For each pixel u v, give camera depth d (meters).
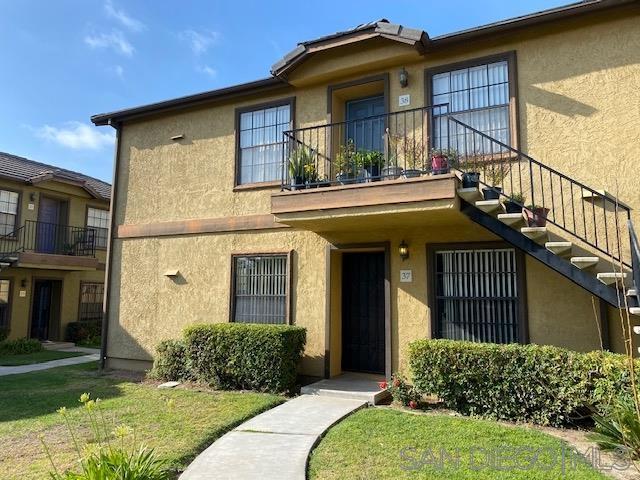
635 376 5.38
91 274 18.88
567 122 7.21
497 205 6.31
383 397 7.49
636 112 6.78
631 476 4.27
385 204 6.90
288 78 9.28
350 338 9.19
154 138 11.34
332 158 8.98
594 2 6.84
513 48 7.68
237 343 8.29
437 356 6.67
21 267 15.41
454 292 7.87
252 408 6.83
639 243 6.56
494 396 6.29
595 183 6.94
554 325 7.00
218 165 10.35
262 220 9.62
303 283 9.06
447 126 7.86
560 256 6.25
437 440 5.26
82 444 5.41
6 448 5.33
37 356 14.03
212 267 10.12
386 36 8.05
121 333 11.05
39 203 17.20
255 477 4.29
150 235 10.97
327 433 5.64
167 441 5.38
